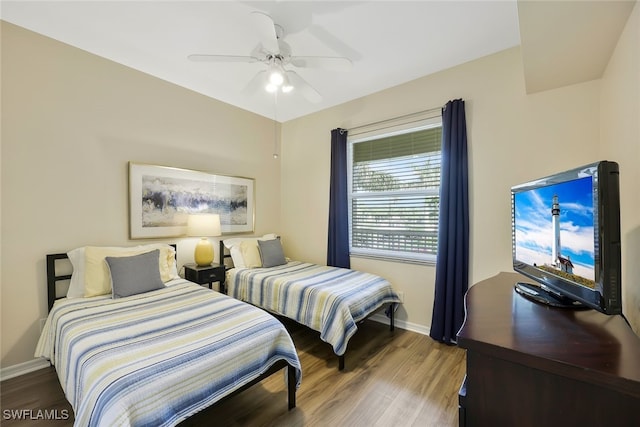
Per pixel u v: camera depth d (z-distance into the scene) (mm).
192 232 2918
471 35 2199
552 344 822
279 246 3549
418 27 2096
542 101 2246
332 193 3521
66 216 2328
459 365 2240
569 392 734
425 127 2918
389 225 3244
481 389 855
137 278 2238
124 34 2201
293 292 2537
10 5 1883
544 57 1720
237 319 1741
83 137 2418
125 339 1457
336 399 1828
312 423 1617
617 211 936
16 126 2096
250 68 2707
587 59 1745
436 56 2502
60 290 2291
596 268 959
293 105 3646
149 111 2836
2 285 2047
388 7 1883
